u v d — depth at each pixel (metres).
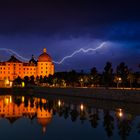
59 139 44.12
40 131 50.78
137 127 54.06
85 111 81.56
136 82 165.38
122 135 46.81
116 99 113.56
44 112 79.94
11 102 121.31
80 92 149.75
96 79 198.75
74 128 53.53
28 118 67.44
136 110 82.31
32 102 120.69
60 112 79.81
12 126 56.06
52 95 179.75
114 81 175.75
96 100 121.94
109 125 56.66
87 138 44.75
